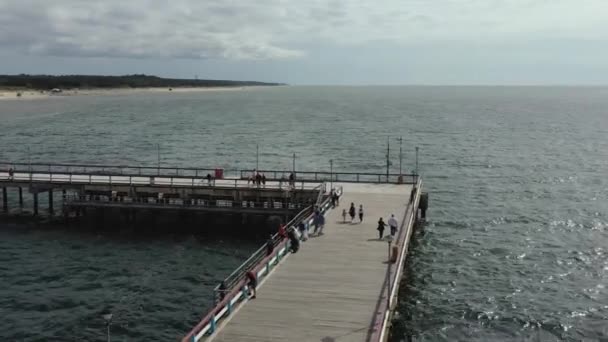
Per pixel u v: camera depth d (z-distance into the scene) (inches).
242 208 2111.2
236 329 992.9
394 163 3752.5
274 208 2100.1
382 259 1371.8
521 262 1834.4
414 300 1526.8
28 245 1991.9
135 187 2204.7
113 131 5556.1
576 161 3905.0
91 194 2261.3
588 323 1398.9
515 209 2529.5
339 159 3912.4
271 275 1258.0
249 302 1108.5
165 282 1647.4
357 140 5029.5
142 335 1321.4
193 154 4126.5
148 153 4146.2
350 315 1053.8
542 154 4247.0
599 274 1728.6
